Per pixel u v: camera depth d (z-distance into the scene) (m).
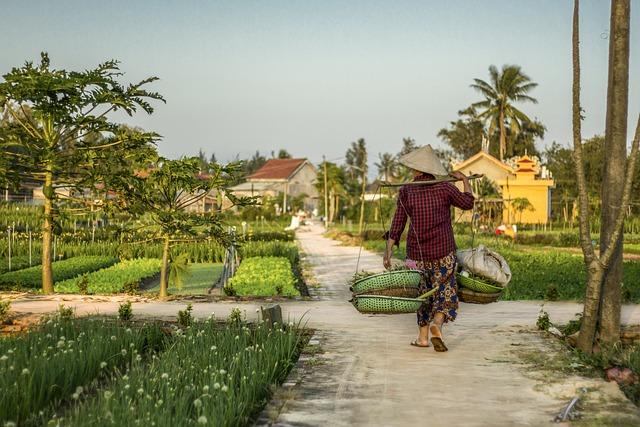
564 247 40.31
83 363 6.21
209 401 5.21
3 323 9.24
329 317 10.28
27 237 28.97
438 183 7.40
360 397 5.88
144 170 13.88
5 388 5.22
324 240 47.12
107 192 13.74
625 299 12.59
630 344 8.07
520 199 56.28
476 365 7.01
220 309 11.02
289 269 22.27
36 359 6.06
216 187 13.91
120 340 7.32
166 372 5.93
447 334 8.73
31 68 12.38
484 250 7.68
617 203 7.71
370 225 63.94
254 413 5.58
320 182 84.94
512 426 5.12
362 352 7.63
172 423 4.74
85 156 13.41
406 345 8.02
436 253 7.34
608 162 7.80
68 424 4.68
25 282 17.03
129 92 12.98
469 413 5.43
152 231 14.45
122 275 20.09
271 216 74.12
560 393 5.99
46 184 13.39
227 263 20.19
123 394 5.34
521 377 6.54
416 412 5.46
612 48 7.77
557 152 76.94
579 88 7.43
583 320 7.66
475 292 7.57
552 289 13.30
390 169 92.75
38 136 13.32
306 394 5.98
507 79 73.94
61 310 9.02
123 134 13.66
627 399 5.81
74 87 12.45
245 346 7.18
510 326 9.37
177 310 10.77
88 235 32.47
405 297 7.14
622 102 7.70
